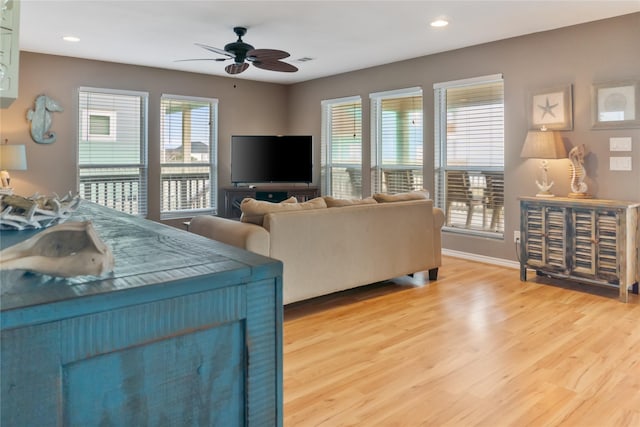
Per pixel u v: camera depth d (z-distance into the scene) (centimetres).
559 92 436
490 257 507
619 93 399
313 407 210
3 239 116
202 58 561
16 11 163
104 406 66
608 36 405
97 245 75
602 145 412
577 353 266
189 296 73
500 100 493
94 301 64
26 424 60
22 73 522
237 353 79
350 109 656
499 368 247
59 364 62
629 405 209
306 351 271
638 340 285
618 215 362
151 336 70
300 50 524
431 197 559
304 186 698
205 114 668
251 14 396
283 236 321
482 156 512
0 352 58
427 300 368
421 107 568
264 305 82
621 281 362
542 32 448
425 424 196
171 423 73
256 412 82
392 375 240
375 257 377
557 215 398
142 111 610
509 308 347
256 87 711
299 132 732
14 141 524
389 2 366
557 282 421
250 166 666
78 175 566
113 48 513
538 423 195
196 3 371
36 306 60
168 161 636
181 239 114
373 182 629
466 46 507
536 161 460
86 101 568
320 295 344
